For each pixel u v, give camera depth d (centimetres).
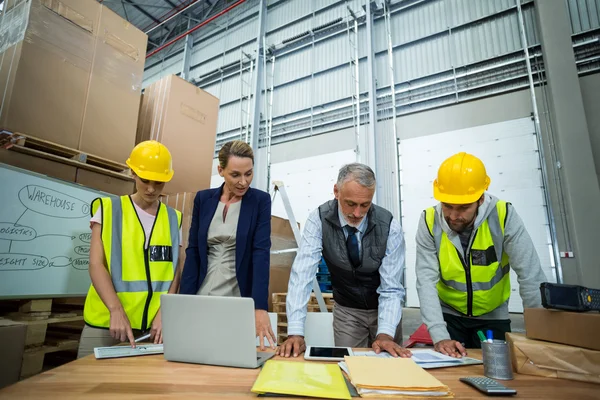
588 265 345
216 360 76
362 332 142
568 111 380
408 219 471
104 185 226
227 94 695
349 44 570
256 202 124
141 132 291
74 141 214
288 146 598
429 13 511
